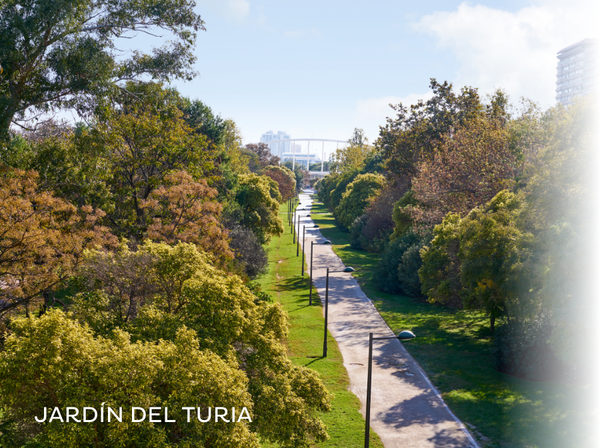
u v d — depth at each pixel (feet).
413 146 193.47
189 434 35.65
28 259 70.18
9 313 69.31
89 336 36.70
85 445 33.12
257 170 409.49
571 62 548.72
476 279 80.38
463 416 63.87
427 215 142.61
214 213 95.66
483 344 93.71
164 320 45.03
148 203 93.97
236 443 35.12
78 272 50.75
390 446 56.75
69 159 86.17
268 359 48.98
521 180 97.19
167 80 107.65
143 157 112.47
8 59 73.46
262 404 44.19
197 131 174.91
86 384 33.63
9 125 79.00
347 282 159.02
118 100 105.40
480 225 82.28
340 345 96.53
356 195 280.10
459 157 136.26
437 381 76.79
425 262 110.52
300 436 46.68
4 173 73.36
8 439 38.88
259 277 161.68
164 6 94.89
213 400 36.09
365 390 74.28
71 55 80.02
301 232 294.87
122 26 93.97
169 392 37.40
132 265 49.42
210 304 45.91
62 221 79.56
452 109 192.95
